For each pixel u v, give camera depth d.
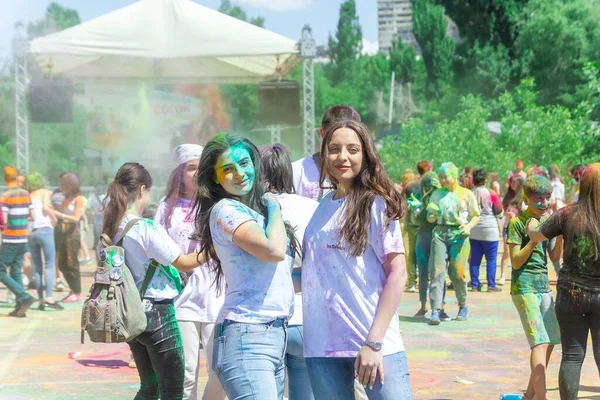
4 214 10.42
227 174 3.60
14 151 46.06
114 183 4.46
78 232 11.98
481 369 7.05
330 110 4.77
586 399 5.91
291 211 4.29
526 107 36.59
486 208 12.21
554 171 16.55
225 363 3.47
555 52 59.97
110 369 7.25
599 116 21.94
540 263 5.39
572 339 4.92
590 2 60.81
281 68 19.97
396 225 3.38
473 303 11.13
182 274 4.70
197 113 28.39
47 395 6.25
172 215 4.87
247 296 3.51
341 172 3.42
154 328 4.41
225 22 17.33
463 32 66.06
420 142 36.88
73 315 10.61
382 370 3.28
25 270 13.16
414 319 9.85
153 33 17.23
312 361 3.48
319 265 3.46
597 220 4.79
